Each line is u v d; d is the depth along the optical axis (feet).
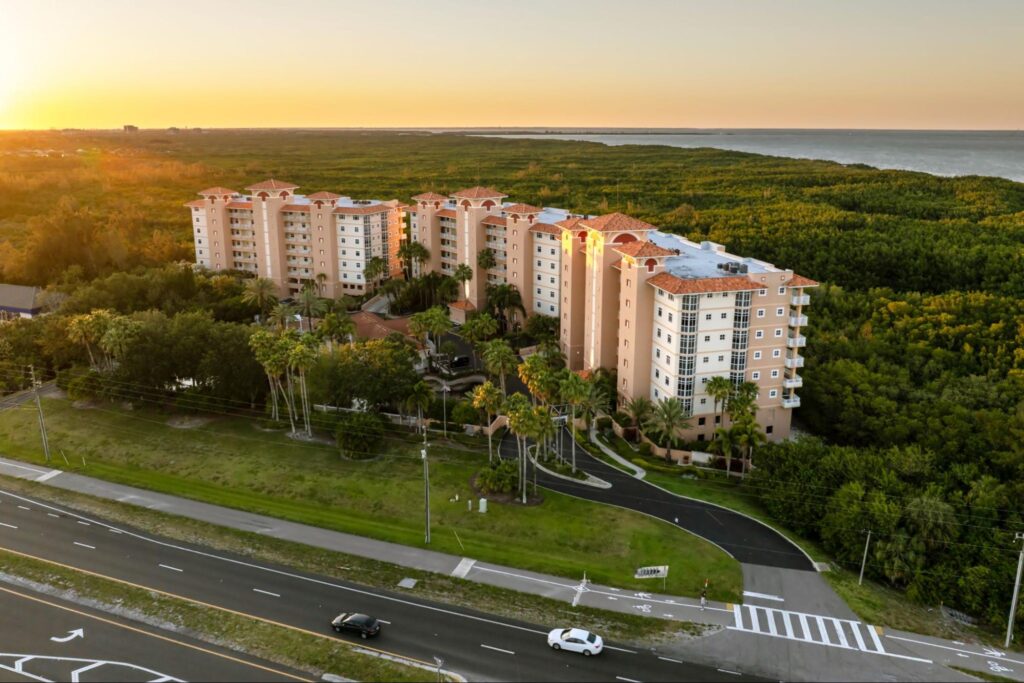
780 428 331.16
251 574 219.20
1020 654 192.03
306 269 575.38
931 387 337.11
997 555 212.02
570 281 399.44
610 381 357.82
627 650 185.98
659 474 292.81
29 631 190.70
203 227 593.42
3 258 584.40
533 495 269.03
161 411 345.92
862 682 176.76
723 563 227.40
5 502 263.70
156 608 201.05
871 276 517.96
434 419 336.90
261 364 333.83
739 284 307.37
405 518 254.27
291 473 286.46
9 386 373.20
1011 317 407.23
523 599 207.82
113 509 259.39
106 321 357.41
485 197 498.28
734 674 177.88
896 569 215.92
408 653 182.29
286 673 174.60
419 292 522.88
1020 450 266.77
